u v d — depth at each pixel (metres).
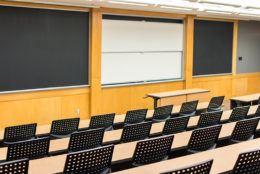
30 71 8.27
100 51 9.41
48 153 3.99
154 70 10.97
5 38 7.80
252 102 9.52
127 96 10.33
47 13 8.41
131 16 10.17
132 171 2.94
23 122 8.27
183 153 4.67
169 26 11.13
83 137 4.14
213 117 5.59
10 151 3.68
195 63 11.92
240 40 13.53
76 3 8.54
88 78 9.40
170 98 9.11
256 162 2.82
